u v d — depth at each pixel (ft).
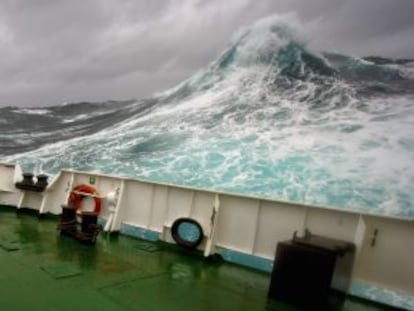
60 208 18.48
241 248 13.23
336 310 10.18
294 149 44.65
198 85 60.90
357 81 47.78
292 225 12.22
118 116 64.95
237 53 59.06
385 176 37.29
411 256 10.00
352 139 42.96
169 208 15.37
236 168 44.14
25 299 8.92
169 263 13.01
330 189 37.52
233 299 10.26
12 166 20.03
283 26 54.60
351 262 10.62
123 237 15.85
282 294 10.10
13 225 16.62
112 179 17.13
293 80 53.88
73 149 55.83
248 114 53.78
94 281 10.64
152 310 9.05
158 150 51.52
